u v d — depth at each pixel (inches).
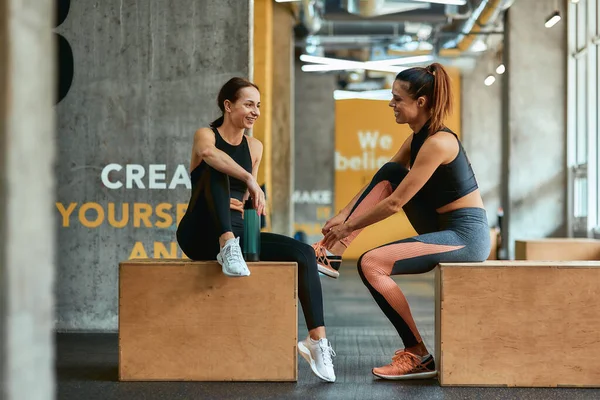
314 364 124.1
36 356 67.5
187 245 129.0
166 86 188.7
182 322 124.8
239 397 112.7
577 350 120.7
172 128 188.5
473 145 690.8
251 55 190.2
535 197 429.1
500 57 669.9
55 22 189.2
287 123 499.8
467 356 120.9
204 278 124.5
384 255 125.0
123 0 189.2
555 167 429.1
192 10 189.2
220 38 188.9
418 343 128.3
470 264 121.3
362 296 317.4
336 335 187.0
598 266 120.6
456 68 678.5
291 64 498.9
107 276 187.3
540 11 430.3
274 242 126.5
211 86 188.7
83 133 188.7
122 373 125.4
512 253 429.7
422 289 349.7
